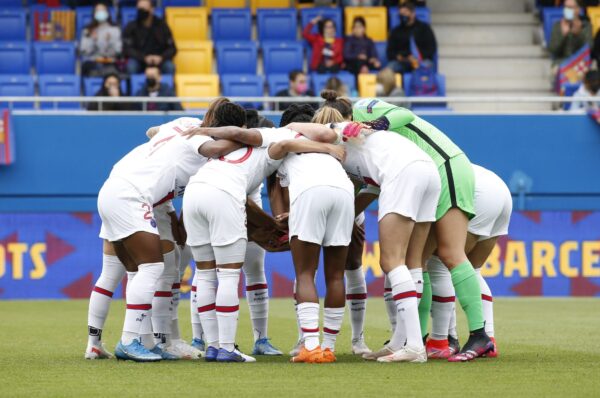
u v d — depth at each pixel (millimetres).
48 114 46344
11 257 44906
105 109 47656
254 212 23375
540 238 46562
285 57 57250
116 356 23000
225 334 22656
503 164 47875
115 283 23891
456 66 60438
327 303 22797
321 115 23766
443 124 47688
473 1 64062
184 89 53688
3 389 18453
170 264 24203
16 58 55531
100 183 46594
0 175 46156
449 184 22734
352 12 59438
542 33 62219
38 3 60281
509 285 46438
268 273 45781
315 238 22109
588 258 46688
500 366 21641
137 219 22516
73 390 18281
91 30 54281
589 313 38844
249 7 61250
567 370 21000
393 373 20344
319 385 18734
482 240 24500
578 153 48062
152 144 23484
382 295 46094
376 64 55812
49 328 32594
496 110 58188
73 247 45219
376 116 23094
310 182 22031
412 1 58469
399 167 22172
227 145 22688
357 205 24516
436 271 23906
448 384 18859
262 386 18625
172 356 23859
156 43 54375
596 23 60906
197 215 22531
